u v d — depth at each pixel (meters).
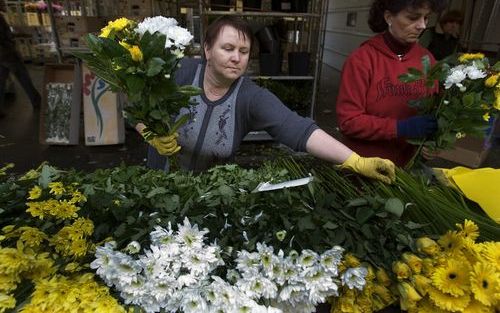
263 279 0.81
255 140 3.93
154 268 0.79
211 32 1.22
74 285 0.79
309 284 0.81
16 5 7.22
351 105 1.45
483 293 0.75
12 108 5.07
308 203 0.94
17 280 0.78
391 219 0.89
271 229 0.88
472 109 1.12
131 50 0.88
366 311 0.86
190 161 1.43
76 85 3.88
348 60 1.49
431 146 1.27
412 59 1.43
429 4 1.24
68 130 3.90
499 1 3.38
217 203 0.89
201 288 0.81
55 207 0.84
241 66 1.23
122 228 0.85
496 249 0.82
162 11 4.14
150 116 1.00
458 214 0.96
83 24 4.09
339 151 1.11
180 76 1.35
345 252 0.86
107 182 0.95
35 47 7.46
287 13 3.42
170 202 0.90
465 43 3.56
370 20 1.47
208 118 1.33
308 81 4.03
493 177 1.10
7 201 0.90
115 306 0.78
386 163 1.04
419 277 0.82
